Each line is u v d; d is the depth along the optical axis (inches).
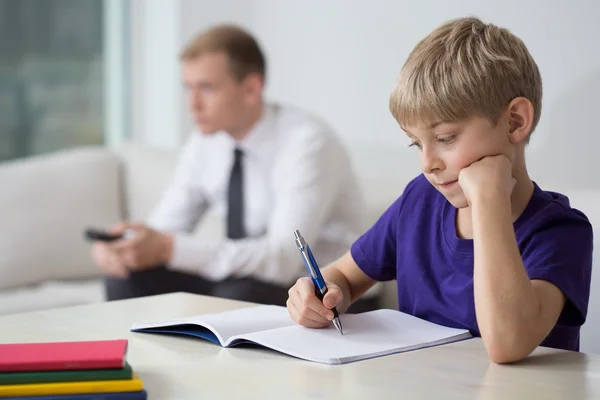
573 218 49.7
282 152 100.6
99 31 163.0
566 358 41.9
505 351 40.7
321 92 129.9
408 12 116.0
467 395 34.9
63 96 161.0
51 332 47.1
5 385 32.9
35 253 122.0
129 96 163.9
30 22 157.2
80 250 125.4
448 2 110.6
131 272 93.8
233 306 55.2
